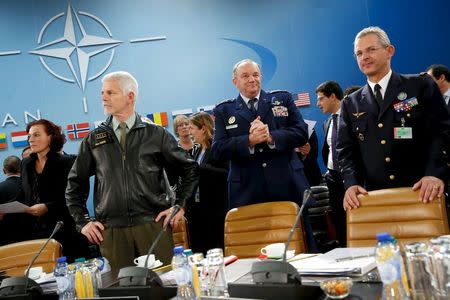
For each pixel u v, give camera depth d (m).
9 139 5.59
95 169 2.78
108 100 2.66
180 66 5.58
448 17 5.23
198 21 5.57
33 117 5.59
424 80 2.61
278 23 5.50
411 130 2.58
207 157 3.70
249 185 2.99
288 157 3.01
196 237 3.63
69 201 2.77
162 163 2.78
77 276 1.83
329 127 4.11
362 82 5.36
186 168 2.79
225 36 5.55
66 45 5.63
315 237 4.14
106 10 5.63
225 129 3.07
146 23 5.61
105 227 2.66
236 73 3.05
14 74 5.63
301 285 1.38
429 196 2.15
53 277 2.16
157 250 2.57
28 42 5.63
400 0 5.32
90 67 5.62
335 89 4.12
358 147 2.74
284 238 2.52
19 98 5.62
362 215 2.27
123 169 2.66
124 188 2.64
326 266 1.66
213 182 3.63
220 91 5.54
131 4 5.63
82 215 2.75
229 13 5.55
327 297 1.33
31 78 5.63
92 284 1.85
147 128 2.74
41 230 3.47
